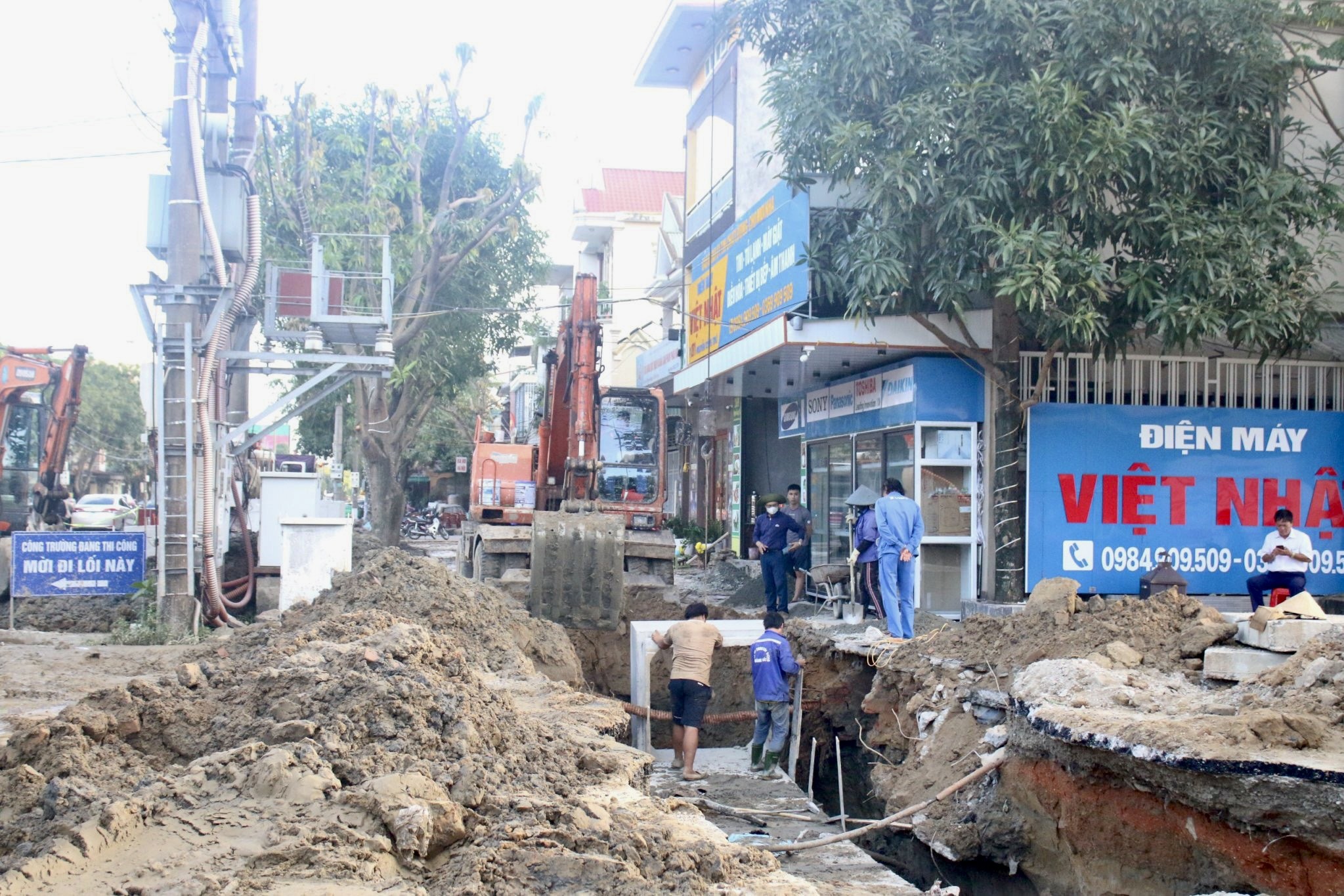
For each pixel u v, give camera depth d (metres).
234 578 14.69
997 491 13.91
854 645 11.29
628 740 11.23
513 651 9.22
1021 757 7.82
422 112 23.66
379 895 3.69
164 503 11.93
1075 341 13.38
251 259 12.74
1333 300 14.48
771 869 4.52
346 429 40.53
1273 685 6.92
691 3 20.94
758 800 9.49
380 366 13.93
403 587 9.46
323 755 4.67
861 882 7.16
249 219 12.69
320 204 22.31
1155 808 6.48
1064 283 12.22
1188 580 14.23
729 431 24.64
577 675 10.77
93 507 37.59
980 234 12.44
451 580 9.98
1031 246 11.91
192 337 12.11
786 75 13.42
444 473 51.44
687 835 4.60
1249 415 14.44
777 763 10.41
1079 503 14.04
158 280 12.25
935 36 12.73
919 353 14.22
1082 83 12.47
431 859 4.23
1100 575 14.07
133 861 3.79
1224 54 12.84
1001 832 7.89
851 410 16.64
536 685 8.11
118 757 5.04
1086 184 11.99
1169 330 12.36
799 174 13.84
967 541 14.09
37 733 4.92
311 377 14.83
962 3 12.70
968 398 14.17
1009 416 13.87
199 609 11.98
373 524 24.92
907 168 12.20
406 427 27.03
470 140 26.42
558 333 15.92
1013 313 13.91
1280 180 12.54
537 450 17.81
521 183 23.50
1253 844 5.78
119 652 9.91
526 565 14.53
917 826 8.41
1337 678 6.52
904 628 12.09
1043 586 9.76
